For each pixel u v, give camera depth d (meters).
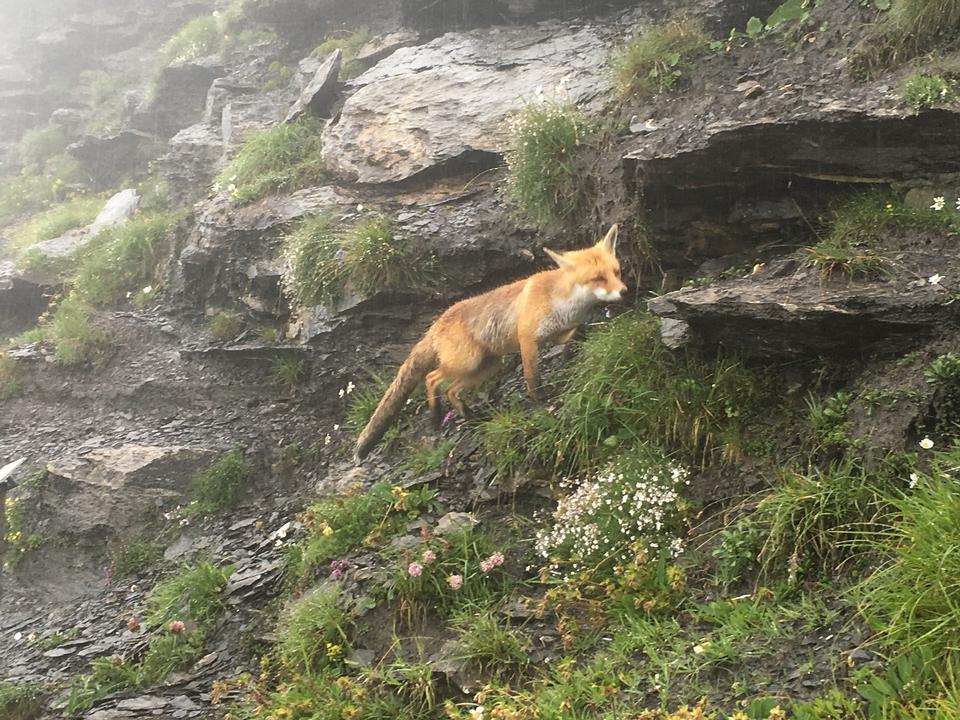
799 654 3.24
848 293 3.65
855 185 3.94
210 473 4.71
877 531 3.37
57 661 4.21
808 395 3.70
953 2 4.04
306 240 4.94
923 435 3.43
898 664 3.10
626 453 3.80
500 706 3.36
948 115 3.79
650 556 3.61
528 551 3.80
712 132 3.98
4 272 7.00
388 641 3.70
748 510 3.59
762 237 4.06
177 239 6.00
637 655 3.41
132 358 5.60
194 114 8.56
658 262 4.22
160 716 3.75
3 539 4.89
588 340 4.13
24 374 5.71
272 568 4.16
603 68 4.90
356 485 4.24
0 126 11.50
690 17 4.76
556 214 4.50
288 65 7.73
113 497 4.77
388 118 5.21
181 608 4.16
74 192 9.12
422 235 4.77
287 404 4.96
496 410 4.20
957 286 3.57
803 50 4.36
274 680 3.78
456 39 5.58
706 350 3.87
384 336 4.77
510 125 4.79
